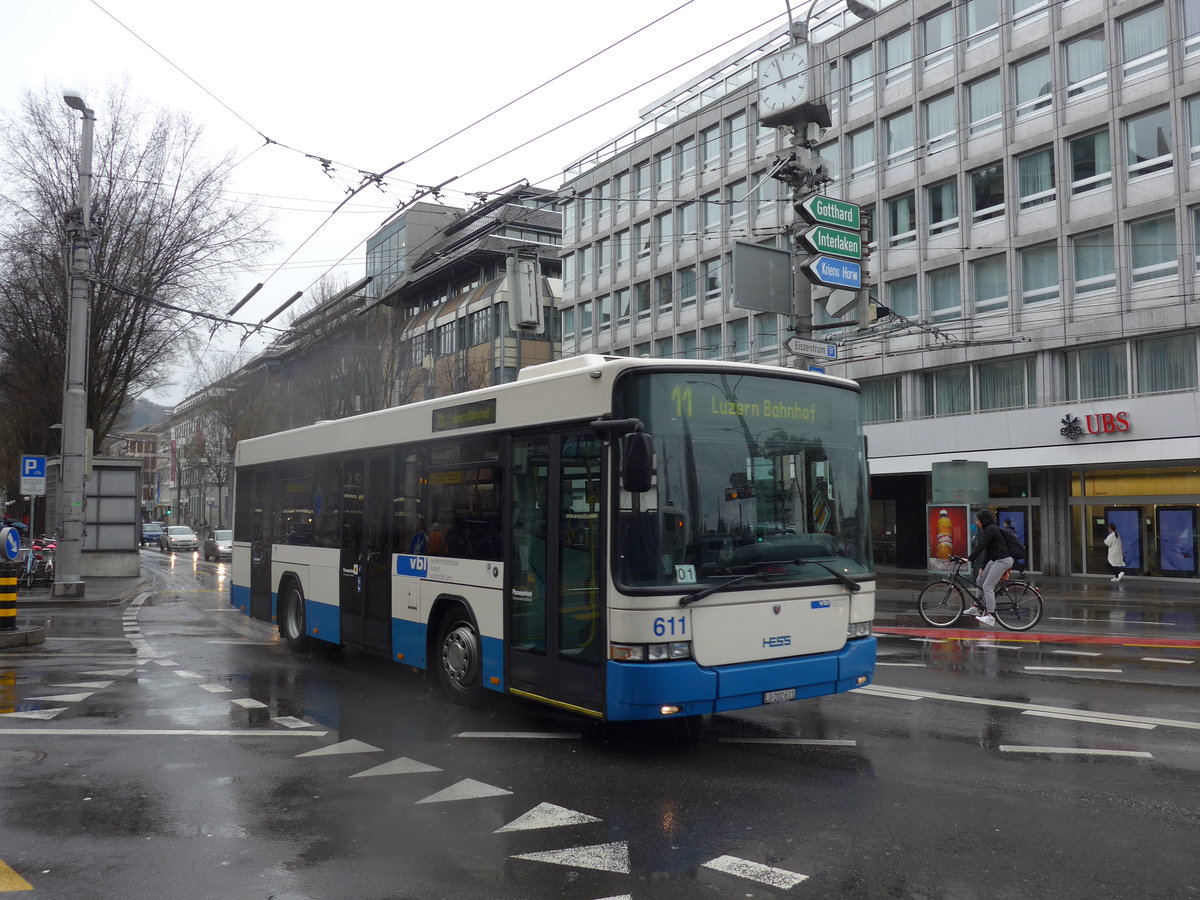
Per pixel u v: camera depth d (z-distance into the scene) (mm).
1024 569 30328
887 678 10047
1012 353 29500
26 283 29828
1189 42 25719
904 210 32781
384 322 39188
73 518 20656
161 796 5875
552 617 7211
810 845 4930
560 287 50812
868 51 33875
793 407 7363
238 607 14367
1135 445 26266
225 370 50906
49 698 9102
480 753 6930
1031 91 29188
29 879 4520
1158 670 10633
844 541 7488
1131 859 4695
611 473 6629
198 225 30469
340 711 8484
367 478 10391
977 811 5469
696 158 40625
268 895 4324
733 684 6625
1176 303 25859
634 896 4297
